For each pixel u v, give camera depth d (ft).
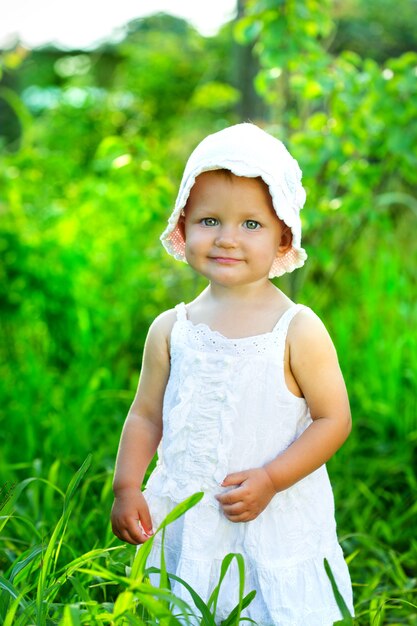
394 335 14.78
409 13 27.12
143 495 7.14
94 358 14.83
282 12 13.67
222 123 23.82
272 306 7.04
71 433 12.34
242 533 6.78
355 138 13.11
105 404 13.55
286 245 7.25
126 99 29.86
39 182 18.93
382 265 15.87
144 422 7.38
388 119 13.16
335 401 6.88
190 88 32.01
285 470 6.68
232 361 6.81
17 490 8.11
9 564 9.36
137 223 16.35
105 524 9.33
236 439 6.75
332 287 16.97
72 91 28.27
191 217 6.93
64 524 7.32
